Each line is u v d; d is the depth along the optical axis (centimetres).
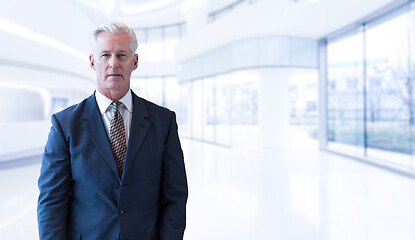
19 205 451
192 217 401
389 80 753
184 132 1944
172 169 150
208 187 558
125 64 134
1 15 630
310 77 1211
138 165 134
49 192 128
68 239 132
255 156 939
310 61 1064
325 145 1069
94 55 134
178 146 155
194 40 1295
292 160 854
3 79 764
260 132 1132
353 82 907
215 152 1048
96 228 128
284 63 1038
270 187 554
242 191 528
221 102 1341
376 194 499
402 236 333
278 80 1088
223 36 1071
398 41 713
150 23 1973
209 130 1513
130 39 135
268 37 1038
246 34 1020
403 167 684
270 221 384
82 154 130
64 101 1888
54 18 858
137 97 150
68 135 131
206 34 1183
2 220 388
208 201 471
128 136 141
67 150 133
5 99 1049
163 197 150
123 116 143
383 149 789
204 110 1514
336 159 867
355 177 627
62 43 916
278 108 1092
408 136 707
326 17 820
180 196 150
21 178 633
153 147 141
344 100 961
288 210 425
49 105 1320
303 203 457
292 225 370
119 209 129
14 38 708
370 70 824
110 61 130
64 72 1007
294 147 1156
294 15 877
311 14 841
